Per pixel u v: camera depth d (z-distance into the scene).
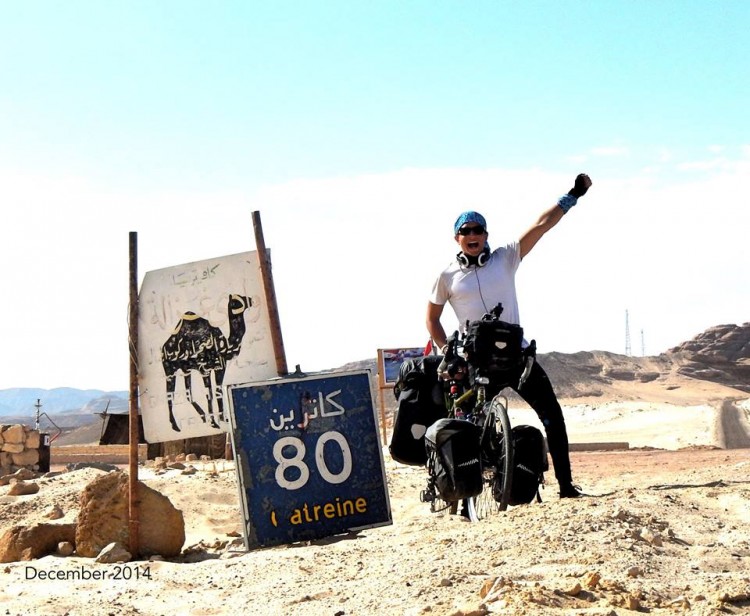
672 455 18.69
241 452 7.98
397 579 5.05
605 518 5.88
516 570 4.88
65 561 7.74
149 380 8.55
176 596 5.67
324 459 8.05
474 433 6.97
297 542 7.91
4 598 5.91
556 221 7.84
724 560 5.07
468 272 7.76
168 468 17.45
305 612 4.69
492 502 7.31
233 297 8.55
